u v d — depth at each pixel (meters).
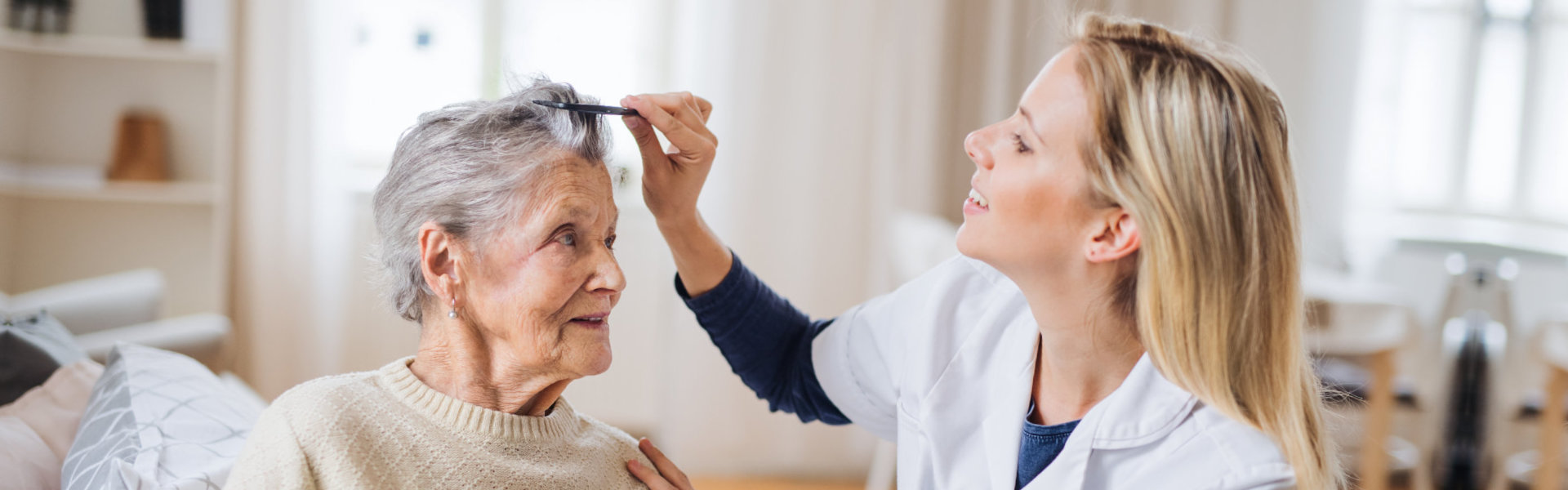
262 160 3.58
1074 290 1.15
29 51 3.47
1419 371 3.55
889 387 1.40
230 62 3.38
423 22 3.80
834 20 3.65
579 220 1.09
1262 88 1.09
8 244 3.54
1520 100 4.38
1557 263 3.61
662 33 3.90
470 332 1.11
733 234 3.69
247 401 1.59
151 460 1.23
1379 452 3.35
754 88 3.65
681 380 3.78
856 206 3.71
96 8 3.48
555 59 3.88
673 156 1.32
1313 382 1.17
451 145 1.07
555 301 1.08
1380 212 4.20
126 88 3.54
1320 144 3.85
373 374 1.13
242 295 3.64
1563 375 3.32
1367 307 3.32
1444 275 4.12
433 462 1.08
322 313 3.65
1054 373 1.23
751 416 3.81
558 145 1.08
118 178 3.46
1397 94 4.18
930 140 3.69
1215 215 1.05
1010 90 3.73
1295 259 1.09
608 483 1.20
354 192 3.72
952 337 1.33
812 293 3.72
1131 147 1.05
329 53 3.59
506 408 1.13
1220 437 1.11
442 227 1.07
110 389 1.46
